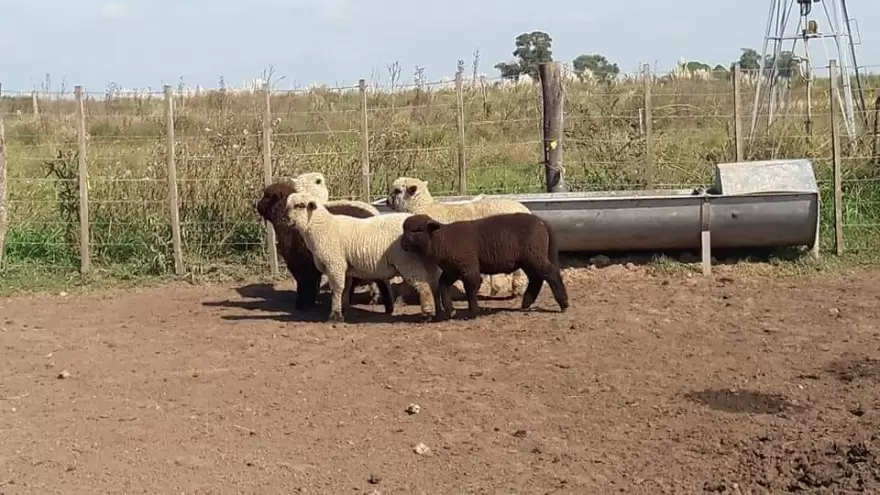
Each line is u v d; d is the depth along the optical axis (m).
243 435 7.09
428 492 6.05
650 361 8.62
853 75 20.47
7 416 7.64
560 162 13.93
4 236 13.28
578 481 6.16
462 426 7.16
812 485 5.91
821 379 8.05
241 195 13.91
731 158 15.86
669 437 6.85
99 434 7.18
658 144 16.25
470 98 19.56
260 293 12.25
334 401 7.78
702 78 22.64
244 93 16.70
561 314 10.32
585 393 7.82
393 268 10.25
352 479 6.27
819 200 12.35
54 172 14.91
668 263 12.39
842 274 11.96
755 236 12.23
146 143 15.84
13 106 20.41
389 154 14.79
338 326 10.22
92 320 10.94
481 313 10.51
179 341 9.84
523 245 10.04
